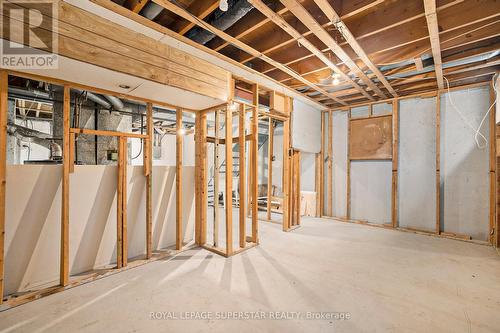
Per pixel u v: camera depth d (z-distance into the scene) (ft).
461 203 12.97
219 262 9.17
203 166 11.08
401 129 14.94
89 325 5.49
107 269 8.27
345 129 17.22
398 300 6.62
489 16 7.25
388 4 7.78
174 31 8.16
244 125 10.75
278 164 23.43
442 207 13.51
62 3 5.81
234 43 8.69
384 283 7.59
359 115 16.60
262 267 8.73
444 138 13.51
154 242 10.20
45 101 12.49
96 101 12.19
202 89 8.82
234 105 10.32
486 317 5.88
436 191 13.55
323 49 9.64
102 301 6.46
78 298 6.59
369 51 9.47
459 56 9.87
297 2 6.51
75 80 7.28
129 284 7.39
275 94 13.07
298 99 15.34
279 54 10.64
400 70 11.25
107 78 7.15
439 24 8.07
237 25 8.31
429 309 6.21
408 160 14.66
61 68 6.40
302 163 19.77
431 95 13.82
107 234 8.72
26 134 12.23
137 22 7.14
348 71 11.47
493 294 6.97
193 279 7.75
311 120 16.94
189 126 22.74
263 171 24.66
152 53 7.41
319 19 7.80
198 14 7.18
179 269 8.50
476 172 12.59
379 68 11.23
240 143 10.78
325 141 18.15
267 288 7.21
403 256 9.96
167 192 10.64
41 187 7.19
